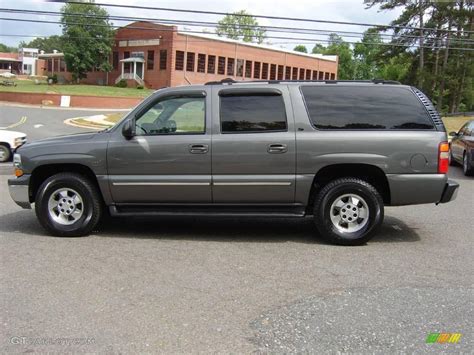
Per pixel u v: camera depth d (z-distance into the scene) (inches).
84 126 1165.1
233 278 201.5
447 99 2421.3
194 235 273.1
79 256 230.4
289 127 252.7
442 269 215.9
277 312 167.6
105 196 262.2
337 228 255.0
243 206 260.1
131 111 261.0
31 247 245.0
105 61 2603.3
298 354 139.9
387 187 258.1
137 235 271.7
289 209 259.8
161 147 254.7
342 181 252.7
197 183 254.7
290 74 2758.4
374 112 254.1
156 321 160.6
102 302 175.5
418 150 248.4
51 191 264.7
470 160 545.6
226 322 159.9
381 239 268.8
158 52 2315.5
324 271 211.6
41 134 932.0
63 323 158.7
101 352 140.9
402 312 167.5
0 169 527.8
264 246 251.4
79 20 2498.8
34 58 4136.3
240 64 2495.1
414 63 2210.9
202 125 255.8
